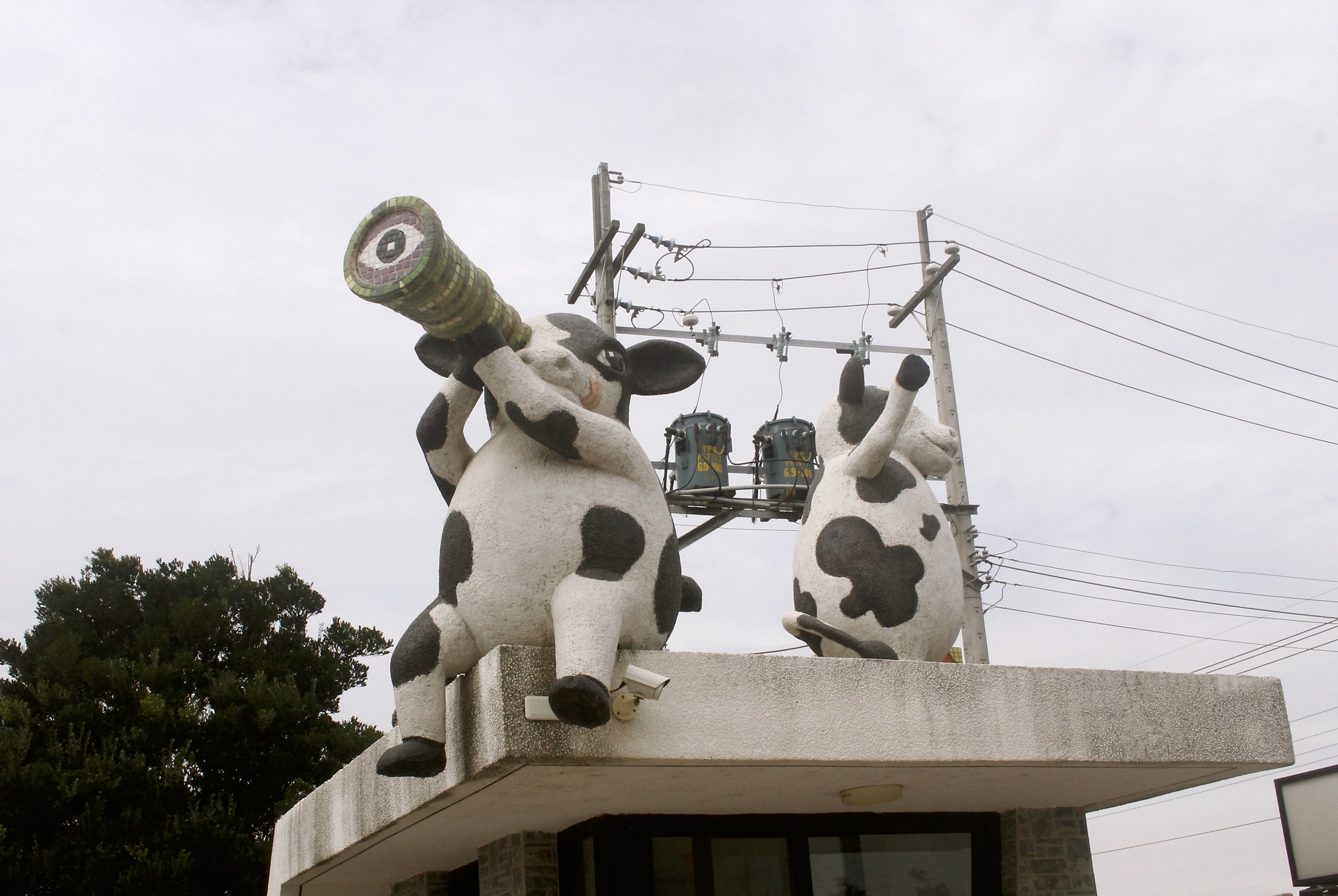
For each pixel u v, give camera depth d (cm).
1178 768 692
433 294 535
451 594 588
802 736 582
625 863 680
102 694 1997
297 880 867
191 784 1959
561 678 513
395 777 596
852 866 743
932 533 748
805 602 745
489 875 766
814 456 1482
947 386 1545
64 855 1681
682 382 689
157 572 2309
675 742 553
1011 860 784
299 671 2250
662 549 602
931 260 1661
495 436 632
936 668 627
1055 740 643
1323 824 830
